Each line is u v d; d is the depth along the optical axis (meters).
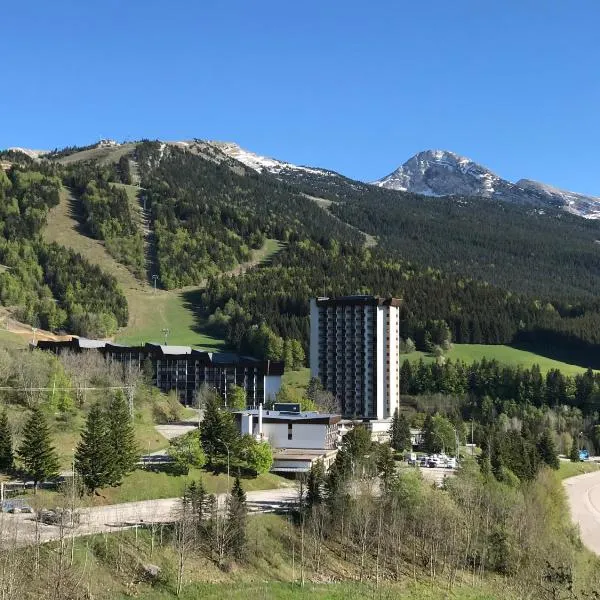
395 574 119.31
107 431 130.50
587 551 149.25
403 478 138.75
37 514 108.25
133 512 118.44
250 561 111.94
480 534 133.38
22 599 85.81
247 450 149.25
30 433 119.62
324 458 166.00
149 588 97.56
